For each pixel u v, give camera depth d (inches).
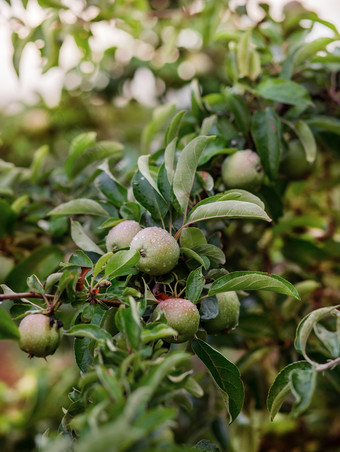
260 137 28.2
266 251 34.7
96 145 31.1
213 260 24.2
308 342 30.8
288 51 32.4
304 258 34.2
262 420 34.8
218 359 24.1
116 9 33.4
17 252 32.6
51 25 31.3
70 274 22.1
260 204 24.1
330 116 32.5
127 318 20.8
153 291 23.5
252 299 33.5
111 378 19.2
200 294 23.5
